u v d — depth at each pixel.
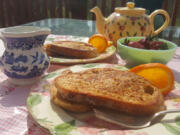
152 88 0.24
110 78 0.25
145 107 0.20
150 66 0.27
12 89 0.27
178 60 0.40
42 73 0.29
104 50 0.41
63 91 0.21
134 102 0.20
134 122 0.20
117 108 0.20
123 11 0.45
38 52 0.28
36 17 1.18
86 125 0.18
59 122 0.19
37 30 0.30
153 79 0.26
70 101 0.21
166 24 0.47
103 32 0.48
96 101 0.21
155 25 0.58
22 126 0.20
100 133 0.17
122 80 0.25
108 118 0.20
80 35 0.55
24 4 1.18
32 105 0.21
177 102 0.23
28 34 0.26
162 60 0.33
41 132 0.19
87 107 0.21
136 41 0.39
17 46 0.27
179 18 1.06
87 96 0.21
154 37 0.38
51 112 0.20
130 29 0.44
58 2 1.16
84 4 1.12
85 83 0.24
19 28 0.30
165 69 0.26
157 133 0.17
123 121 0.20
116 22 0.44
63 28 0.61
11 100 0.24
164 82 0.25
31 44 0.27
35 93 0.23
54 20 0.71
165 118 0.20
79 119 0.20
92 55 0.37
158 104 0.21
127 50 0.34
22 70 0.27
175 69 0.35
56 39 0.49
